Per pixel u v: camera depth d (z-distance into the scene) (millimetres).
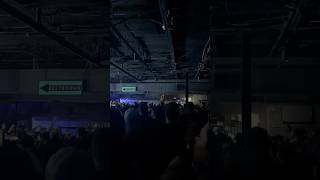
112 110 2299
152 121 2180
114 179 2119
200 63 12914
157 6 6766
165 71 16625
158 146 2109
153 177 2121
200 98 18172
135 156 2123
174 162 2037
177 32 8180
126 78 19062
